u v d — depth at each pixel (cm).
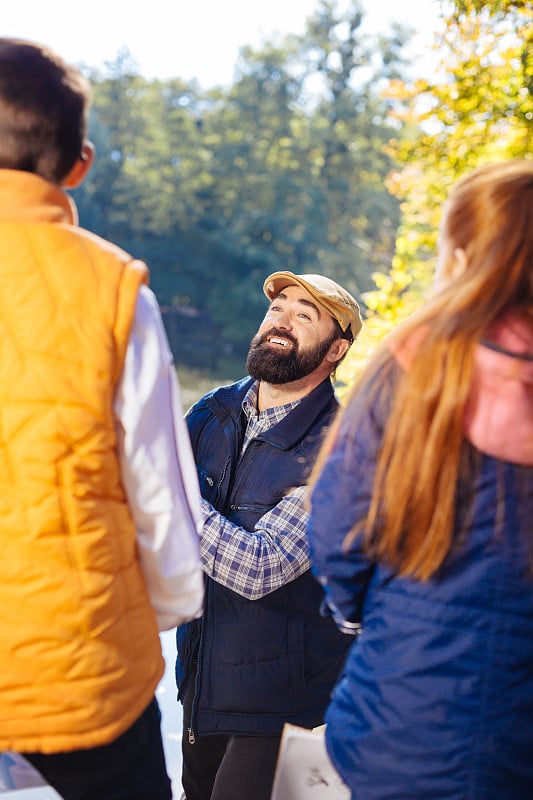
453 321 125
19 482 126
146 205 4919
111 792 141
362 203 5000
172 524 140
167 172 4938
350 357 681
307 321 228
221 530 212
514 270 125
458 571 128
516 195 128
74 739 130
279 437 223
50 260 131
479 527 126
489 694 127
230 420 232
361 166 5056
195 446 236
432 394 124
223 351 4631
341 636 225
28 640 127
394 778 132
